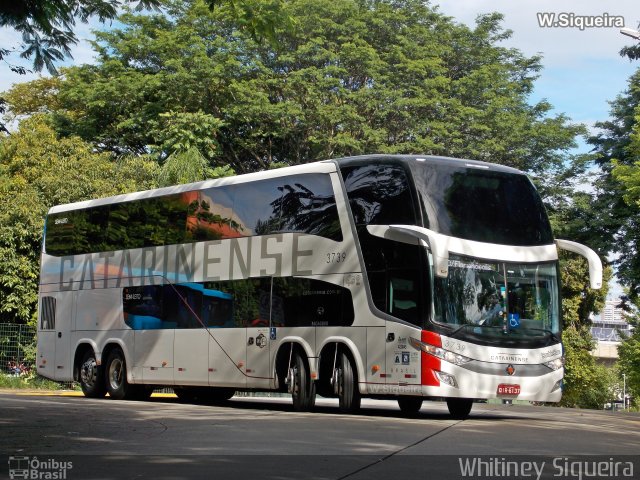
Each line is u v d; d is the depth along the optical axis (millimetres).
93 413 16375
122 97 40812
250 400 25203
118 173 35781
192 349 20562
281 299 18672
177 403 21328
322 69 39656
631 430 15852
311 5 40125
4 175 34531
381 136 38906
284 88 40125
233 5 14367
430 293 16250
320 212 18188
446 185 16938
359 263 17281
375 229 17125
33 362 31250
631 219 38594
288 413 17250
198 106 40688
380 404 24750
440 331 16156
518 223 17438
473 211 17000
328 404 23141
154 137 39688
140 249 22312
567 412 23344
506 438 12742
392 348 16547
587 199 40031
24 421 14539
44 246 25391
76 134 41906
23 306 32344
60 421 14570
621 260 39812
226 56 39562
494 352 16500
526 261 17266
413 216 16578
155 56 41625
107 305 23047
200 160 36875
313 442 11672
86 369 23500
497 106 40344
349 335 17281
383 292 16844
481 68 42188
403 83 40906
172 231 21516
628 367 48156
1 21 13219
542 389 16906
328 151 39531
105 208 23609
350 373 17297
